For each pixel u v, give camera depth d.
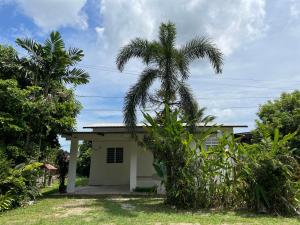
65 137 17.75
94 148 22.03
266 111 20.42
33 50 14.54
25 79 14.87
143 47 15.70
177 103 15.30
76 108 16.19
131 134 15.25
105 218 9.33
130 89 15.39
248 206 10.84
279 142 10.55
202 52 15.75
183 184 11.16
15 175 11.90
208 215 9.88
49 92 15.12
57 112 14.96
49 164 19.00
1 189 11.44
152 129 11.77
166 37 15.73
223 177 11.27
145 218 9.32
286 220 9.15
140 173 20.56
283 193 10.27
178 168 11.28
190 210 10.80
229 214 10.06
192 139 11.50
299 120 17.48
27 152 13.70
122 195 15.77
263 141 10.85
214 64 15.73
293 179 10.52
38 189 13.74
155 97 15.39
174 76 15.45
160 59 15.59
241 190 10.98
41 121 14.06
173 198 11.39
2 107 12.88
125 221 8.88
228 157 11.25
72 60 15.25
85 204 12.39
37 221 9.03
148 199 13.83
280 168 10.22
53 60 14.61
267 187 10.41
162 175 12.10
